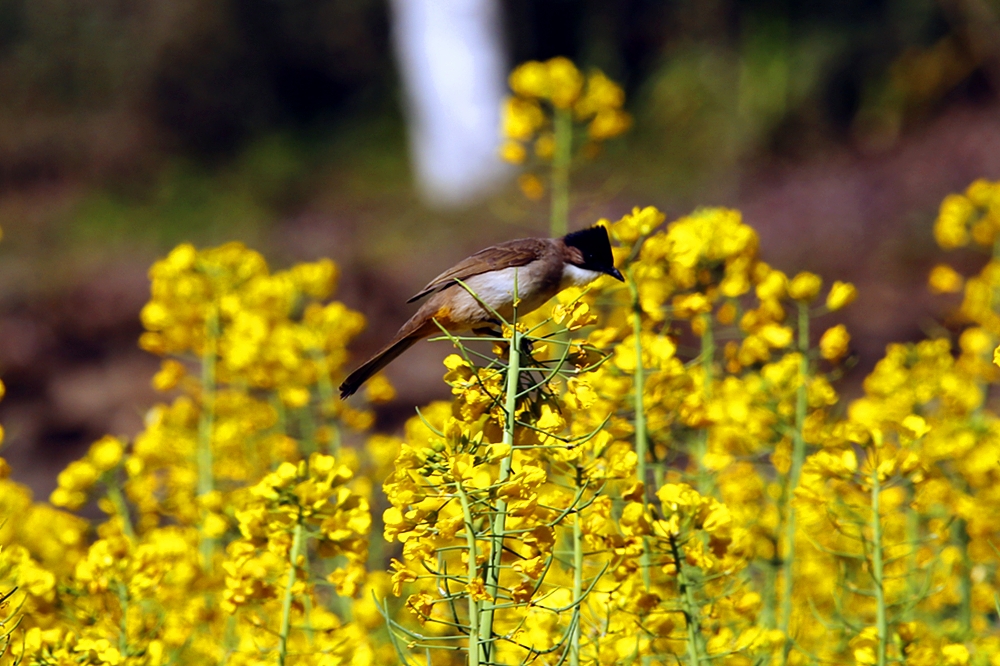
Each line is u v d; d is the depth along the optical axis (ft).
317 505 20.57
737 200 115.24
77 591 22.06
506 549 18.07
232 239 131.23
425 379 81.61
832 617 27.22
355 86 151.64
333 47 150.20
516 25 141.79
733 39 131.54
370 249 118.52
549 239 30.76
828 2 126.62
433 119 138.10
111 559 22.06
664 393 24.17
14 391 94.79
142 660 21.90
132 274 116.26
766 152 121.60
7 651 20.62
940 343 31.14
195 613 24.29
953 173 105.70
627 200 117.50
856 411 29.17
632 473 21.63
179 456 32.27
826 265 97.86
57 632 20.52
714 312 30.19
